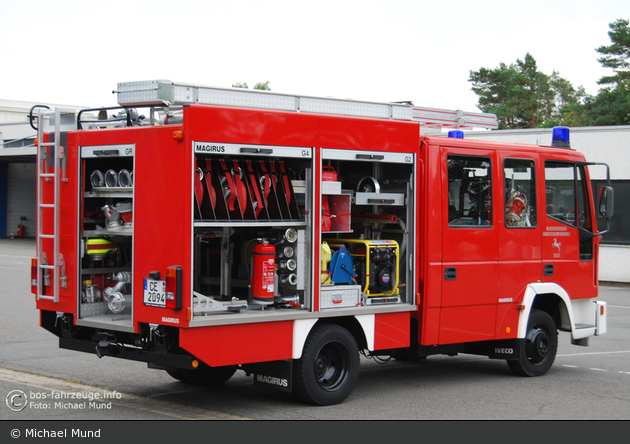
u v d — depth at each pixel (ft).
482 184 25.96
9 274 61.11
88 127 22.58
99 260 22.15
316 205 21.68
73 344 21.85
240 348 19.94
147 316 19.72
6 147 114.93
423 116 28.73
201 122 19.13
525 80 178.40
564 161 29.07
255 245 21.66
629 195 65.87
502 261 26.50
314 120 21.56
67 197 21.65
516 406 22.95
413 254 23.98
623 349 36.11
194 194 19.22
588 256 30.12
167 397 22.94
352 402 22.85
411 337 24.76
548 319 28.60
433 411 21.90
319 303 21.72
